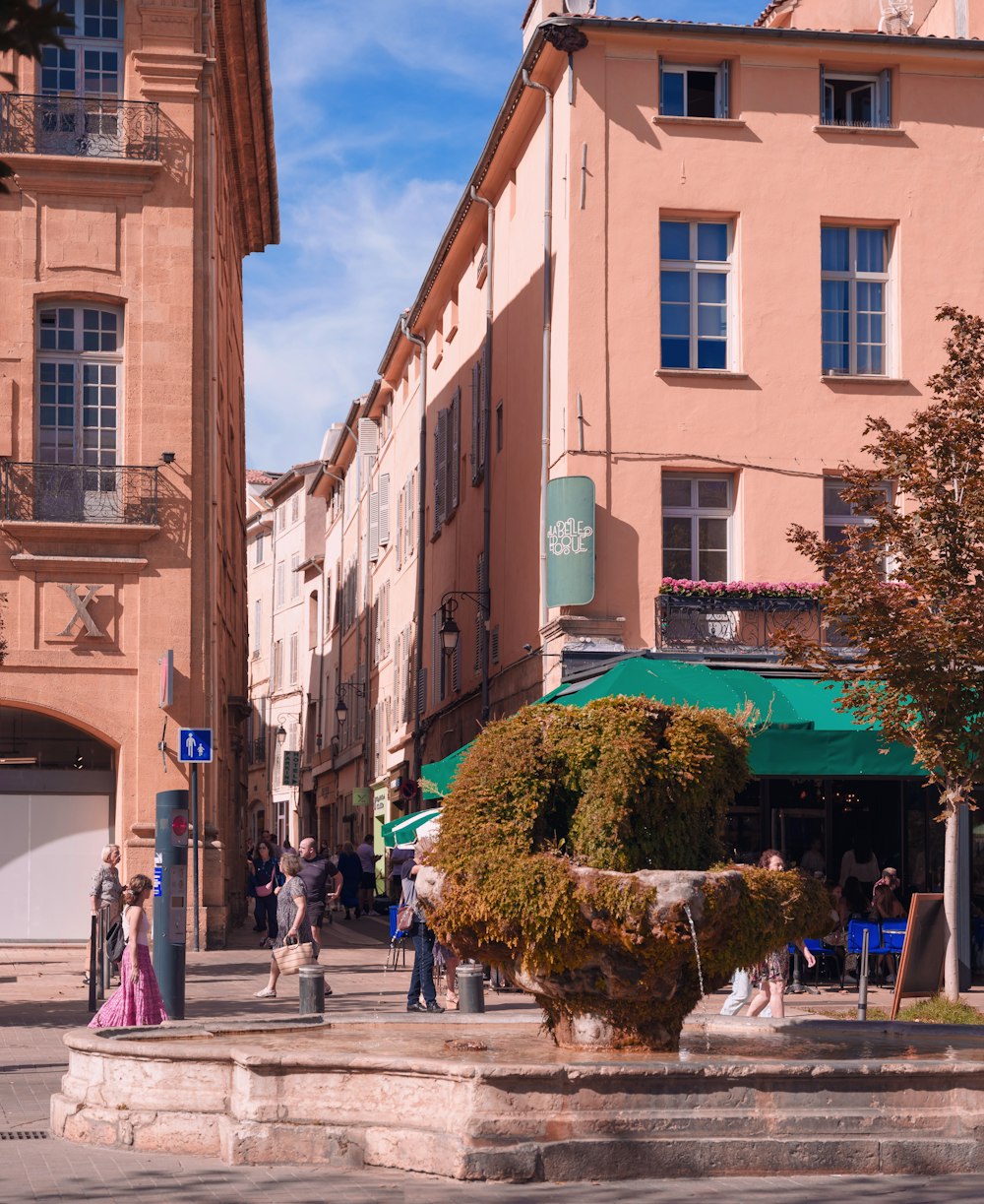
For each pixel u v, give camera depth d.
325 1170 9.07
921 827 24.33
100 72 28.58
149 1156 9.52
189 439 27.95
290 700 74.12
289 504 75.12
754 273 25.97
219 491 32.47
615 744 10.27
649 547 25.17
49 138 28.19
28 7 4.82
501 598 31.00
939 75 26.75
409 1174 8.92
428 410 42.09
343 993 19.98
